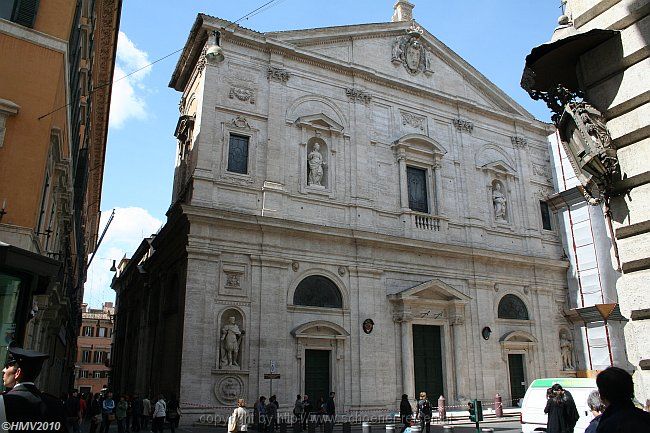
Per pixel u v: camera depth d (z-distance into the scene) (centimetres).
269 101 2842
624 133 766
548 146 3844
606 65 798
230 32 2833
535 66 838
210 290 2417
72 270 3091
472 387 2952
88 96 2442
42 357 537
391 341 2803
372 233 2831
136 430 2347
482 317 3111
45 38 1509
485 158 3538
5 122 1416
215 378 2325
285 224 2625
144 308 3406
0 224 1359
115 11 2567
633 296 731
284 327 2533
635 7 773
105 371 7569
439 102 3450
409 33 3462
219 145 2669
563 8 918
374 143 3106
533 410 1584
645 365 698
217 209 2483
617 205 774
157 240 2922
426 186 3244
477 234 3281
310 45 3116
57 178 1795
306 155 2897
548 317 3369
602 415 445
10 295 1027
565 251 3572
